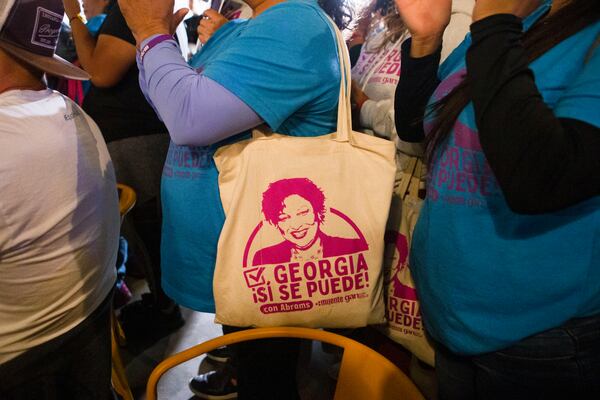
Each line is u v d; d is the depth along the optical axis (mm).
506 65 548
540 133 514
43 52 838
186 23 1610
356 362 846
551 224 639
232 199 875
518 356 710
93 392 998
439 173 767
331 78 886
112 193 1007
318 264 897
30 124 769
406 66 920
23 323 838
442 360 872
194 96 821
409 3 838
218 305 923
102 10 2068
